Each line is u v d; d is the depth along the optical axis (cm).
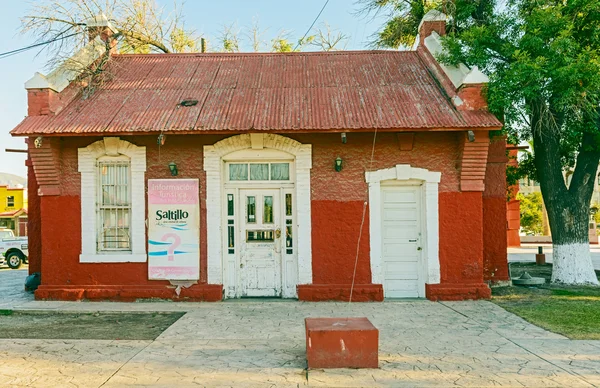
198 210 1086
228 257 1109
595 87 1054
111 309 996
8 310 989
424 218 1095
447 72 1165
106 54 1287
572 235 1262
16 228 4153
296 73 1275
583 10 1111
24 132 1014
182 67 1322
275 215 1113
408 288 1109
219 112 1073
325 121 1026
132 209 1094
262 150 1094
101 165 1115
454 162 1090
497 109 1055
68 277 1094
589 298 1085
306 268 1081
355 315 940
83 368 645
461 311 970
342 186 1088
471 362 663
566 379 602
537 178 1490
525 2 1188
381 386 578
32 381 598
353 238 1085
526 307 999
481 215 1087
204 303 1057
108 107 1110
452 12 1354
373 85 1194
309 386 580
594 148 1238
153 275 1080
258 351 717
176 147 1095
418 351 712
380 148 1091
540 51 1095
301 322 892
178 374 621
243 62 1355
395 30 1795
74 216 1098
